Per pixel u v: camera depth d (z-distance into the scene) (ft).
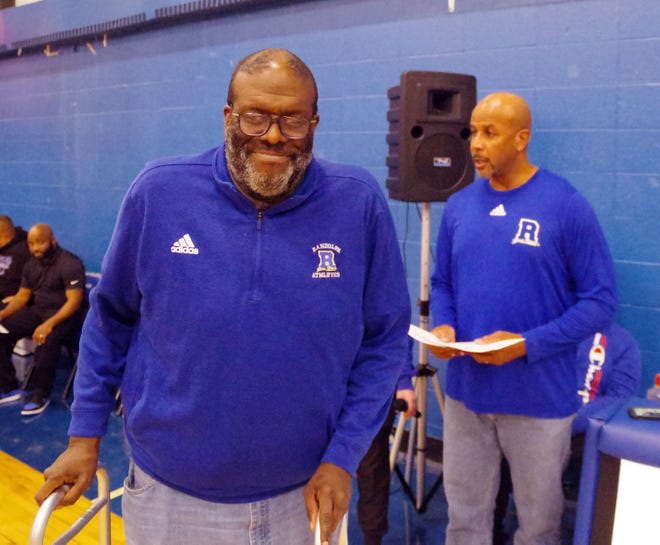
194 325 4.00
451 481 8.27
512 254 7.52
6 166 21.29
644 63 9.85
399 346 4.60
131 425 4.37
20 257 17.78
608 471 5.12
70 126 18.80
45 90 19.39
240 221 4.07
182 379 4.07
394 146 10.10
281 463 4.20
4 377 16.39
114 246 4.25
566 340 7.25
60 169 19.38
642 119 9.96
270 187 3.89
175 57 15.83
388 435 8.51
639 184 10.09
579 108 10.49
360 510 8.57
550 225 7.38
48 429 14.48
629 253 10.30
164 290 4.08
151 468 4.37
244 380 4.01
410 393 8.91
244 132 3.84
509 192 7.73
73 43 18.20
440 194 9.97
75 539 9.83
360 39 12.70
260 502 4.32
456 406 8.15
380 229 4.35
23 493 11.47
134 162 17.34
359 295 4.26
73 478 4.19
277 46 13.94
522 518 7.93
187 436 4.13
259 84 3.78
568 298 7.58
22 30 19.51
